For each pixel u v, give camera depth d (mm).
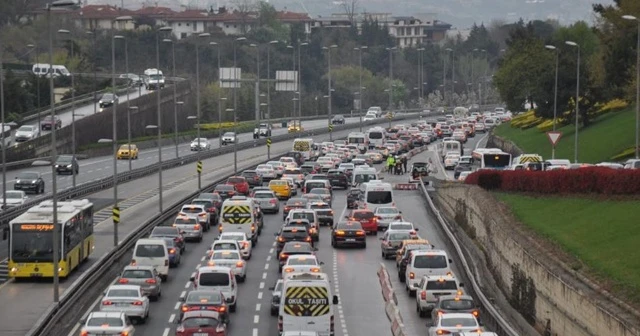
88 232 182750
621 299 108375
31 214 164375
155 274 154000
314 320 121000
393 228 194875
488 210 181125
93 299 153125
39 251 161375
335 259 190500
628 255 124875
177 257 181375
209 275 144875
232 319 140625
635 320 99938
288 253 174000
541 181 187500
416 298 150375
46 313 130500
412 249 167250
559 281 122562
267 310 146625
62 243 161750
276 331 133000
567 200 173375
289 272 145250
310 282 121250
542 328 130000
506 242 155875
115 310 129375
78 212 173625
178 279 170250
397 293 160000
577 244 137875
